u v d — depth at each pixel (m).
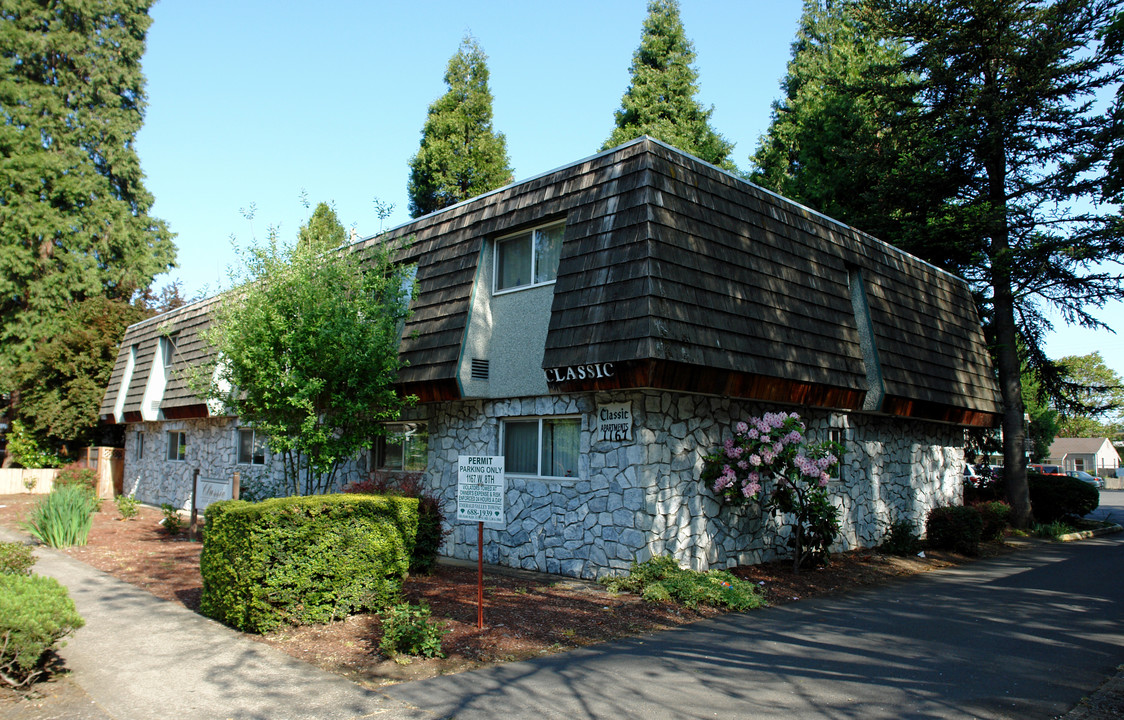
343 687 6.02
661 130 31.80
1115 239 18.56
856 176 24.12
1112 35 17.48
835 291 13.21
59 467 28.00
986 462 22.80
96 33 34.78
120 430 29.27
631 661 6.89
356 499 8.22
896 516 15.79
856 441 14.79
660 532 10.39
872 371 14.00
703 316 10.23
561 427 11.57
